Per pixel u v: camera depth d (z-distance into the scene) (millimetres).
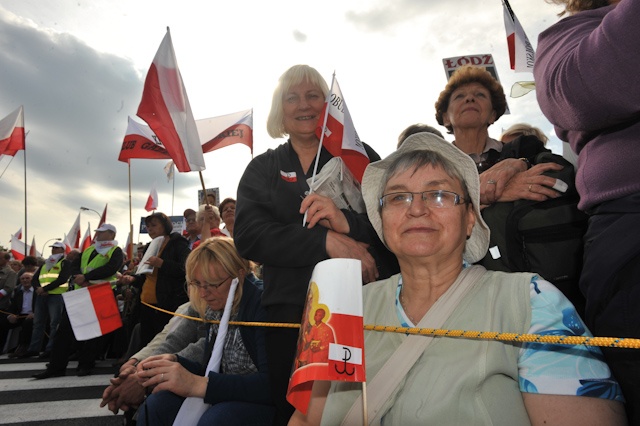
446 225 1378
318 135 2205
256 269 2689
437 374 1190
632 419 1081
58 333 6500
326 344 1124
